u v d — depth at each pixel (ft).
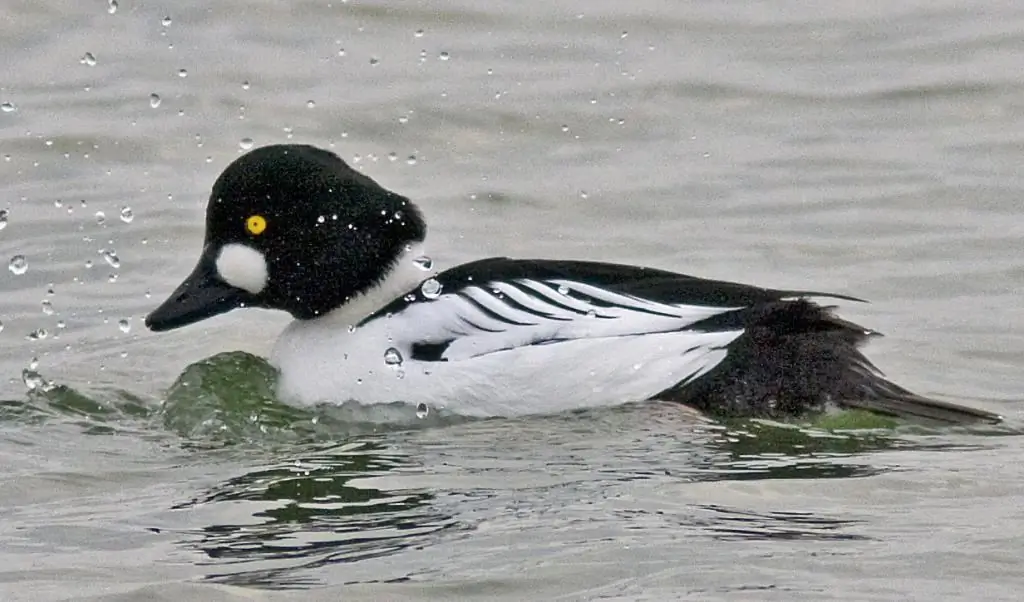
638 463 34.35
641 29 66.64
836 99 61.21
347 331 39.58
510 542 30.12
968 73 62.49
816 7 68.54
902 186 54.80
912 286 47.65
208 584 28.84
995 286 47.42
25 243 51.13
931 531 30.17
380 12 67.56
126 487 34.12
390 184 55.26
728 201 54.08
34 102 60.29
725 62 63.87
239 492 33.53
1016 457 34.32
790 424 36.60
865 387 37.06
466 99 60.90
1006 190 54.13
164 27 66.13
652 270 39.22
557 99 60.90
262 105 60.39
